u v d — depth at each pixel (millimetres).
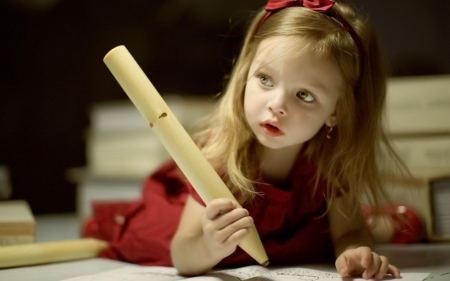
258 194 771
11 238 914
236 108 773
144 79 662
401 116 1170
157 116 646
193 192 762
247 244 658
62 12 2078
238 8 1896
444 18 1371
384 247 987
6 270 813
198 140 882
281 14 747
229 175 754
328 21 732
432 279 656
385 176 906
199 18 2000
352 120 784
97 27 2090
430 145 1154
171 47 2049
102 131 1684
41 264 873
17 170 2016
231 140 767
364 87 794
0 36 2010
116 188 1496
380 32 1434
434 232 1034
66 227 1548
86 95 2090
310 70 689
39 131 2055
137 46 2062
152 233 912
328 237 857
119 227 987
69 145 2078
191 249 699
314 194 820
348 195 820
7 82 2023
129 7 2072
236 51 1032
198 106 1433
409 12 1403
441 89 1147
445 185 1047
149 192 1005
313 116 707
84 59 2094
